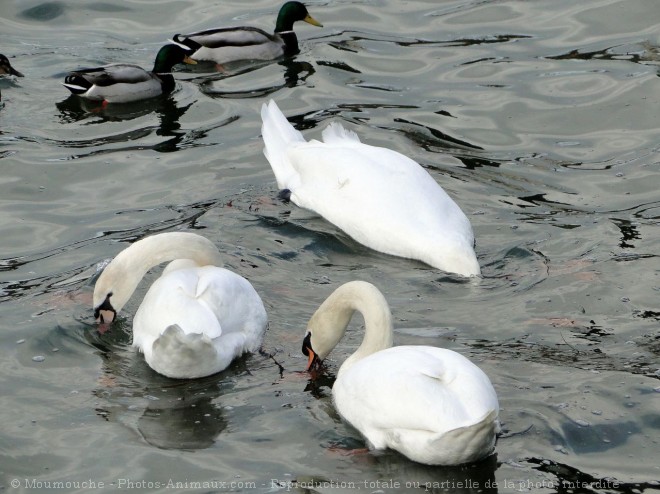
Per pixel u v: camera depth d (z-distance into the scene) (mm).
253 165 18219
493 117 19797
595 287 14219
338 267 15242
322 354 12539
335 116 19938
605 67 21297
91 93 20500
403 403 10492
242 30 22938
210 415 11609
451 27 23453
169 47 21281
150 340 12477
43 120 19906
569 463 10602
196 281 12891
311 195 16609
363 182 16156
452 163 18250
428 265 15312
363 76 21641
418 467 10539
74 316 13727
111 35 23688
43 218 16500
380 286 14625
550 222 16250
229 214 16516
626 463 10602
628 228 15945
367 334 12156
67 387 12195
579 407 11469
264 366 12648
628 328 13211
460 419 10195
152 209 16719
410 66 21922
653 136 18906
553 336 13078
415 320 13609
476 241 15859
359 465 10609
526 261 15133
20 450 11016
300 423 11398
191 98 21016
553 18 23453
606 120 19516
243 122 19875
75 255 15375
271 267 15039
